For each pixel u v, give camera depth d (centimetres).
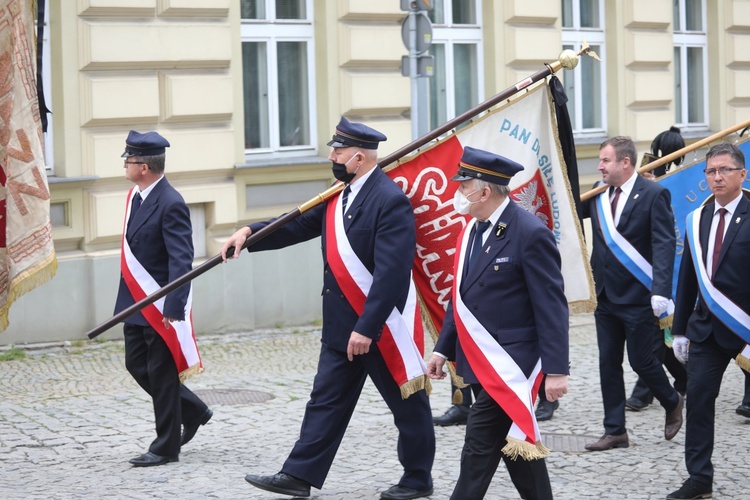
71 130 1102
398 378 606
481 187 532
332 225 613
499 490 645
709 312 627
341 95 1288
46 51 1100
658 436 785
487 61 1439
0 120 552
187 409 742
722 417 848
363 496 631
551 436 789
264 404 895
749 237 622
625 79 1585
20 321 1073
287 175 1249
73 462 711
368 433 793
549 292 520
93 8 1104
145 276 704
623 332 757
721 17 1748
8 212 557
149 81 1146
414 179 637
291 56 1287
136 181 708
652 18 1598
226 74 1201
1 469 693
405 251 596
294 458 609
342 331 610
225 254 632
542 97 641
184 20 1169
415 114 1097
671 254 736
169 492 638
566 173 640
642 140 1602
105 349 1091
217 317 1193
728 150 629
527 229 527
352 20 1291
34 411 857
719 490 646
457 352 551
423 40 1093
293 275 1247
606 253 752
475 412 531
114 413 853
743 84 1783
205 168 1185
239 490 643
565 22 1541
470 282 537
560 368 512
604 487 657
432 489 627
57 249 1107
